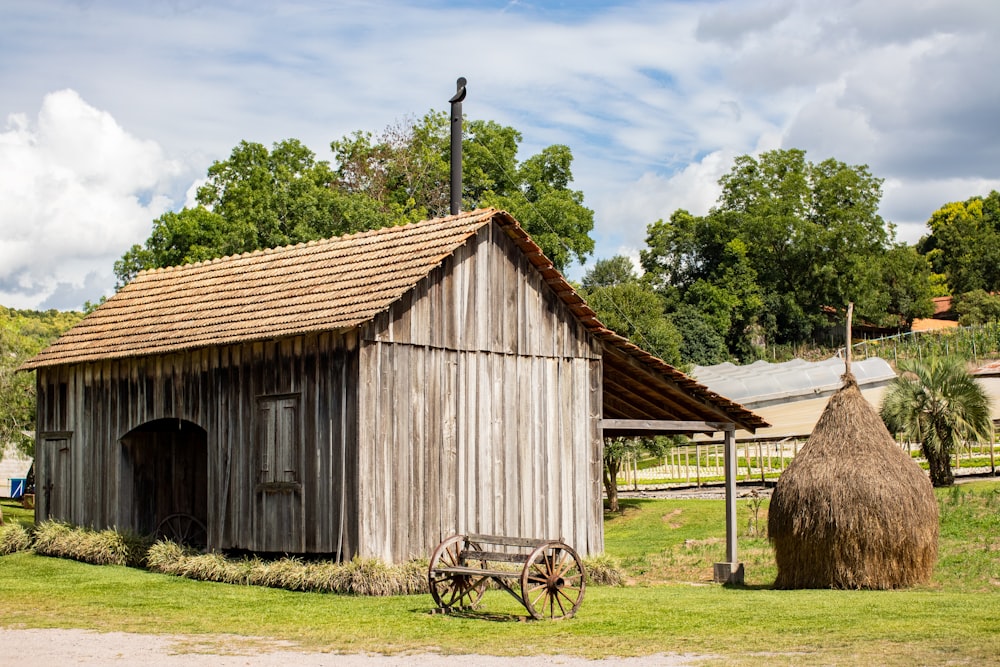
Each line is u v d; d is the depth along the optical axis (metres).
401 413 18.33
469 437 19.44
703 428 22.23
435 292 19.16
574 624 13.55
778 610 14.52
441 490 18.84
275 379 19.25
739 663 10.50
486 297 20.05
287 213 51.50
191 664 10.85
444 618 14.14
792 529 18.00
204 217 49.84
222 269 23.72
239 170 58.00
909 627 12.53
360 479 17.55
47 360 23.34
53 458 23.75
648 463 52.00
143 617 14.31
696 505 34.09
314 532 18.23
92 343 23.03
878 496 17.36
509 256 20.55
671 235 95.31
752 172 97.06
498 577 14.33
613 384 23.23
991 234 116.31
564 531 20.92
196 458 23.88
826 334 92.62
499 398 20.06
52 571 20.09
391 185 65.81
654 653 11.28
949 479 30.92
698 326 81.25
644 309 62.72
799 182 94.44
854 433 18.00
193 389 20.78
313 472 18.38
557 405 21.12
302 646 11.98
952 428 30.55
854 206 93.81
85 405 23.02
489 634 12.73
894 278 97.62
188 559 19.52
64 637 12.62
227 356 20.20
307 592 17.05
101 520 22.45
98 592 17.08
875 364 46.00
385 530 17.84
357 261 20.36
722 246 93.06
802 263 93.06
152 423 22.78
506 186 64.19
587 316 21.41
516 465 20.20
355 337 17.92
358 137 67.50
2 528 24.02
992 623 12.66
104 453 22.52
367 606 15.39
